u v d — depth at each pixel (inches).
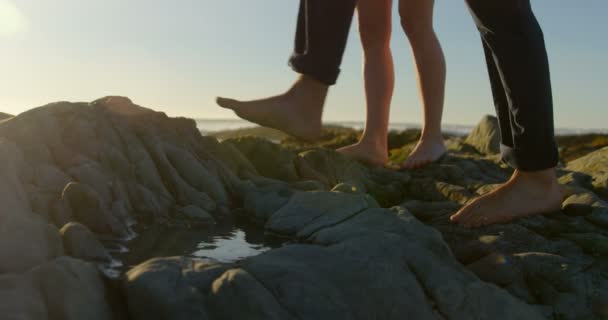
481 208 118.4
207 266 69.7
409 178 178.5
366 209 115.3
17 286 57.9
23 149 109.7
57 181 103.7
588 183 168.1
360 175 173.5
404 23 184.7
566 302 85.6
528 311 76.9
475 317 73.0
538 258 95.0
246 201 132.7
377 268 73.8
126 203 113.3
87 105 134.2
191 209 121.1
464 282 78.7
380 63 188.4
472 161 209.6
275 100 91.4
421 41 184.4
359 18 185.6
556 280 90.5
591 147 519.8
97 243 83.8
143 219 113.9
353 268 73.2
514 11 98.0
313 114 91.0
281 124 91.3
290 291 66.4
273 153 168.2
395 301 70.5
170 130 148.3
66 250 79.6
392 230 98.8
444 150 198.2
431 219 130.8
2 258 66.7
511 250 103.9
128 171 121.9
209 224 118.7
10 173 89.1
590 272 92.9
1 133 111.5
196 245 99.9
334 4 83.8
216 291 63.7
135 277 65.5
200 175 134.3
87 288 61.4
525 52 99.6
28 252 69.4
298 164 167.2
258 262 71.6
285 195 133.8
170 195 125.6
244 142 173.9
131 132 135.6
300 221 113.7
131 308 63.8
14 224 72.0
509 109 107.6
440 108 193.8
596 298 86.4
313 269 72.1
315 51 85.7
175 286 64.2
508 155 112.7
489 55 109.4
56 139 116.5
